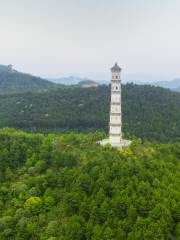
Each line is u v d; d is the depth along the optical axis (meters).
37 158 181.62
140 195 131.25
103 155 163.25
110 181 139.50
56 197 148.88
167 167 155.62
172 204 131.12
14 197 155.12
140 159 158.12
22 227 136.38
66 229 126.31
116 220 123.69
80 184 141.38
